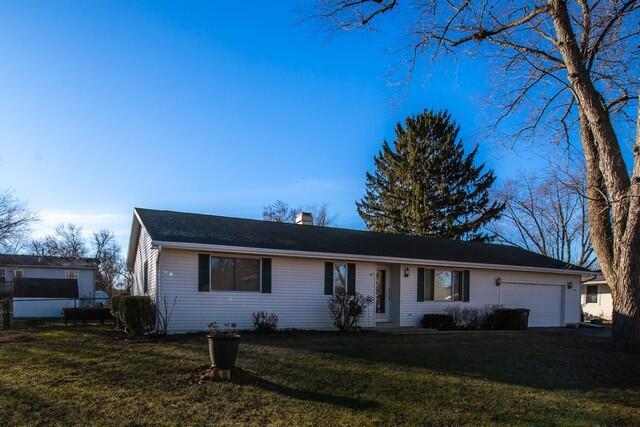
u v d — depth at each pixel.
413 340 12.95
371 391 7.51
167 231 14.43
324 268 16.22
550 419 6.53
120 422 6.00
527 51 13.74
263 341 12.16
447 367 9.38
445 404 7.00
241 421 6.11
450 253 20.09
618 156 12.43
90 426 5.86
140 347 10.87
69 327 16.64
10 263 34.62
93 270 37.06
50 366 8.89
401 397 7.26
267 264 15.27
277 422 6.10
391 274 18.31
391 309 18.12
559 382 8.57
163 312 13.59
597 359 10.91
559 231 34.91
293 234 17.81
